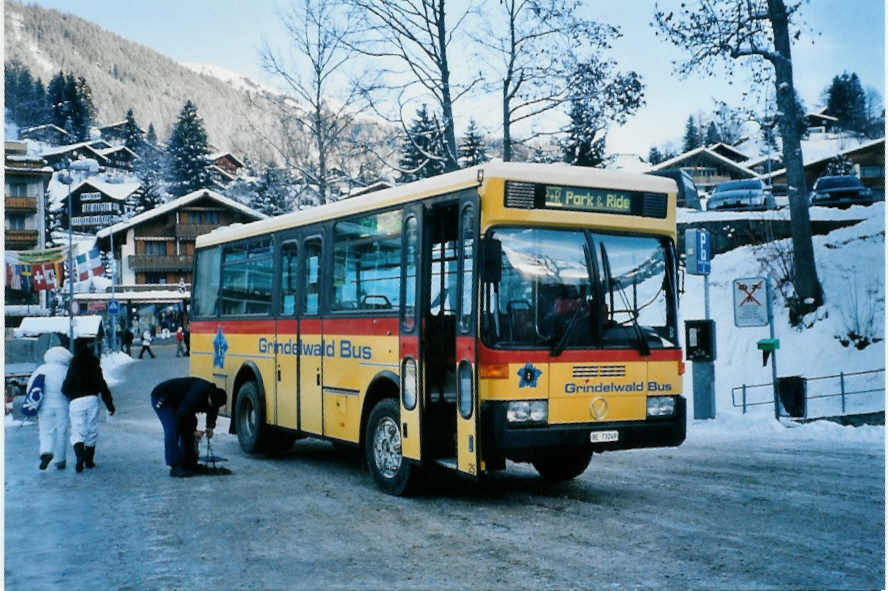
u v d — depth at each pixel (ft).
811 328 82.69
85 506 30.86
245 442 43.98
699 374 52.70
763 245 106.52
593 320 28.40
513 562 21.98
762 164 247.29
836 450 40.75
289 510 29.32
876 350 75.46
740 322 53.47
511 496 31.01
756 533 24.34
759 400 71.61
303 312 38.70
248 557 23.24
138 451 46.32
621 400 28.50
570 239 28.60
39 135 531.91
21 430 60.03
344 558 22.86
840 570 20.56
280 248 41.42
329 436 36.19
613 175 29.35
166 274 259.80
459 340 28.09
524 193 27.78
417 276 30.04
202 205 259.19
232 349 46.24
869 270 88.33
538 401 27.25
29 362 86.89
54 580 21.53
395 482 31.12
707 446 43.21
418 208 30.40
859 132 282.36
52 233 243.19
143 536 26.03
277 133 113.09
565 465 33.55
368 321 33.17
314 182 112.78
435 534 25.30
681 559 21.81
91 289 163.84
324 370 36.63
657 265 29.94
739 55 78.79
